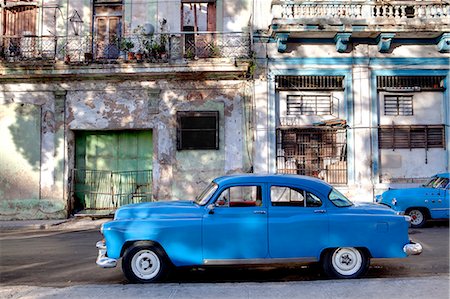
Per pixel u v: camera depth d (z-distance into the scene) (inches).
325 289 210.4
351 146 556.1
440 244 354.3
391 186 550.9
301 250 239.5
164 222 238.5
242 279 257.1
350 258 244.5
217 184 253.1
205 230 237.6
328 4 544.1
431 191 450.6
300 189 247.9
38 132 563.8
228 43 566.3
